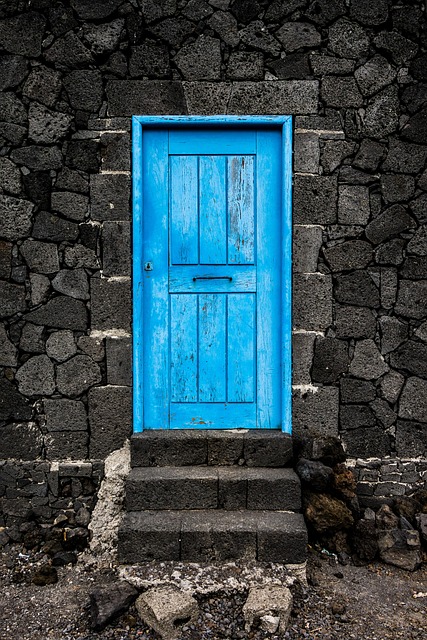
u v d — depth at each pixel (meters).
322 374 3.58
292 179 3.55
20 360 3.56
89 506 3.55
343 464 3.51
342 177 3.55
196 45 3.51
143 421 3.64
